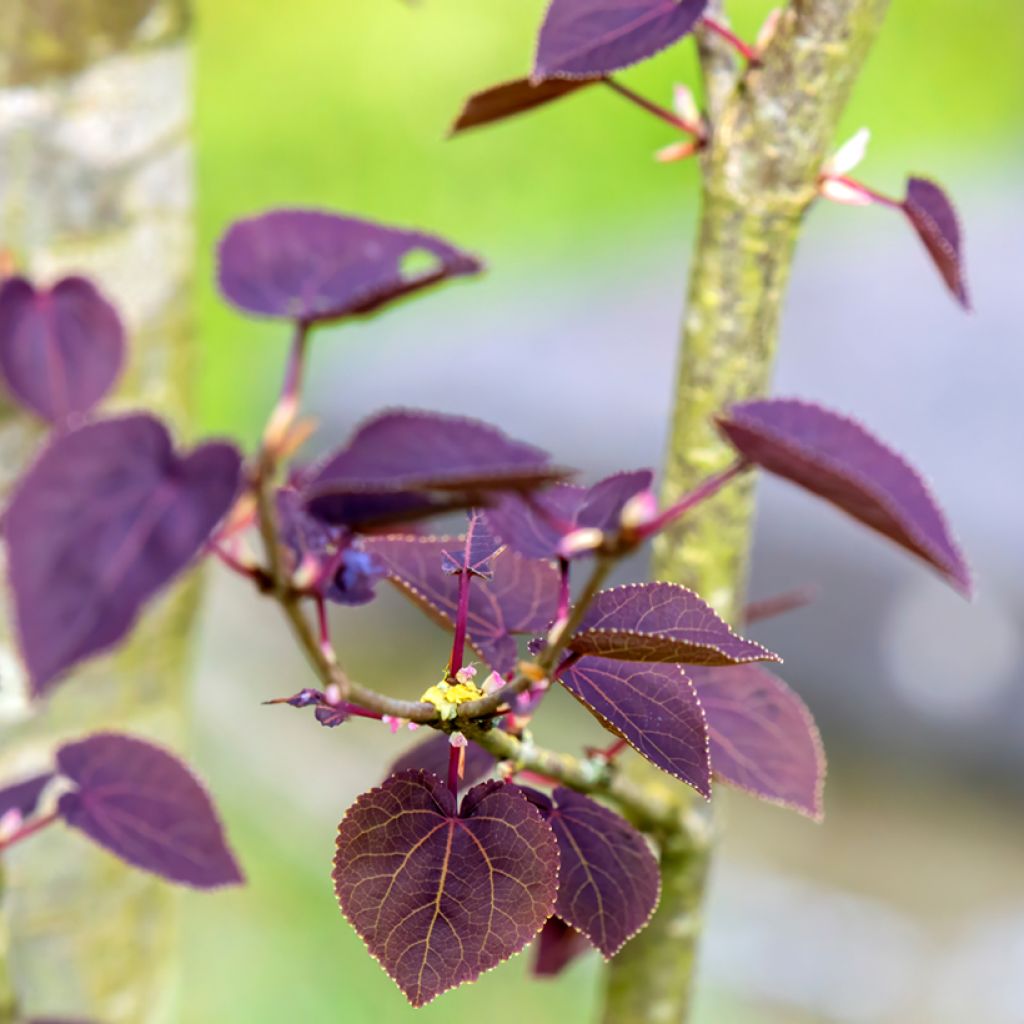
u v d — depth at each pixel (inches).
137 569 33.5
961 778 116.5
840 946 102.9
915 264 132.3
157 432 33.7
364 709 36.3
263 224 37.0
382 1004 86.4
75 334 40.5
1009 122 182.4
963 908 107.3
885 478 34.6
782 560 121.3
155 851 40.6
